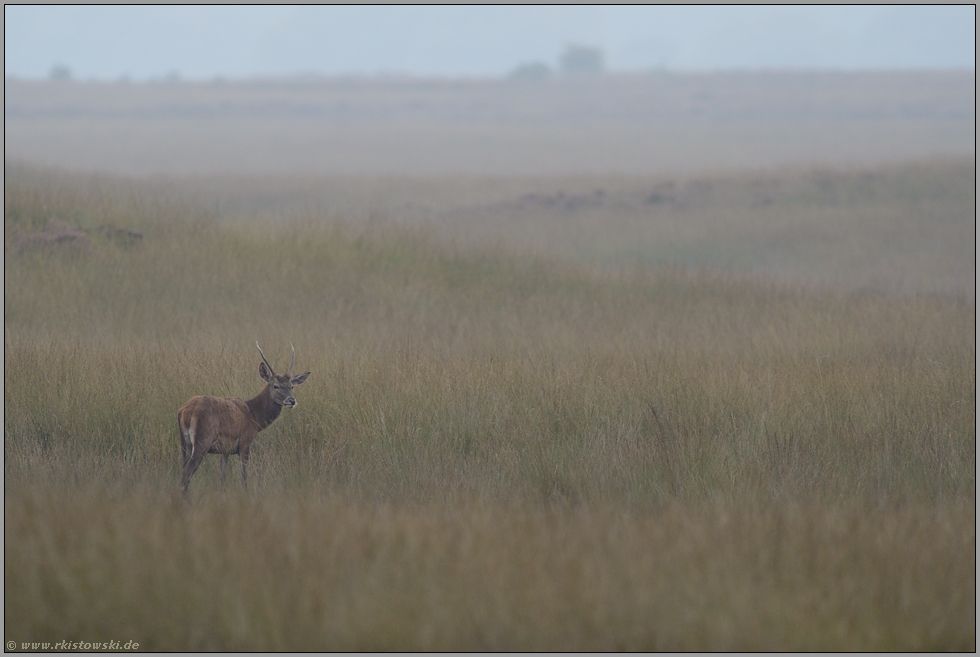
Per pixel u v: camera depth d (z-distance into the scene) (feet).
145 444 32.30
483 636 17.63
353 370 37.60
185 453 28.43
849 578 20.24
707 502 27.58
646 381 37.63
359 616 17.94
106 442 32.55
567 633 17.94
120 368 36.55
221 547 20.49
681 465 30.83
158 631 17.94
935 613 19.07
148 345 43.86
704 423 34.06
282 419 34.12
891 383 38.27
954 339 50.37
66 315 53.16
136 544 20.51
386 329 53.01
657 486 29.50
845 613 18.97
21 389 34.24
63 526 21.27
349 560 20.11
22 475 28.84
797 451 32.07
